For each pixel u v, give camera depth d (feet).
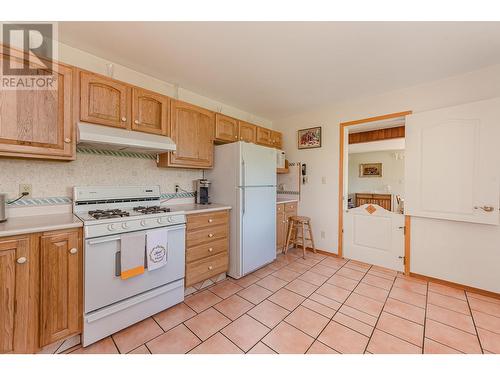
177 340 5.04
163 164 7.65
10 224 4.48
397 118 9.05
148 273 5.84
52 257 4.42
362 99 9.88
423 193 8.07
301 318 5.90
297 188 12.15
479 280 7.18
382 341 5.02
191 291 7.28
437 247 7.99
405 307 6.43
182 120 7.72
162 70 7.38
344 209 10.63
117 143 5.73
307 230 11.76
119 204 7.00
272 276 8.59
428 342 4.99
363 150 19.20
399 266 9.00
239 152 8.26
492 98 6.79
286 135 12.74
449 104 7.78
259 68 7.24
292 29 5.31
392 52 6.27
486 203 6.84
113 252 5.18
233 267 8.39
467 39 5.65
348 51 6.23
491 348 4.80
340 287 7.68
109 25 5.21
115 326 5.21
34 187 5.61
